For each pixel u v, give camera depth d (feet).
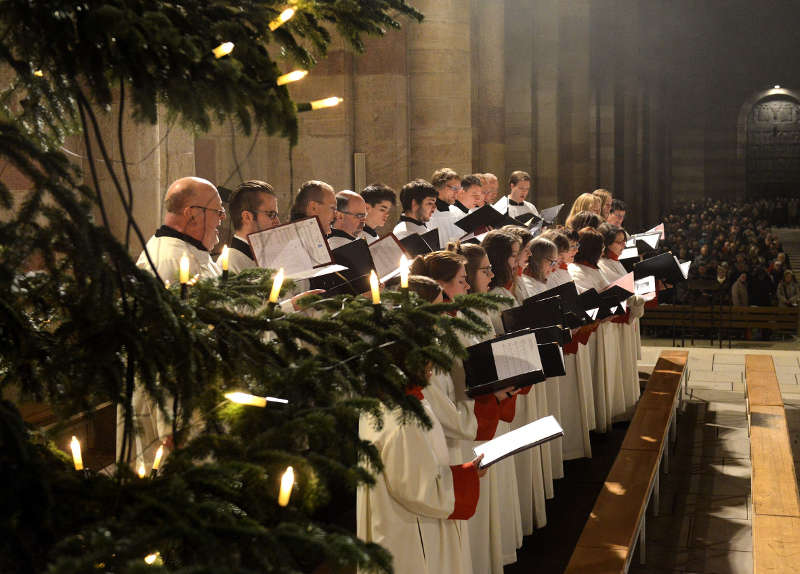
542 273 21.75
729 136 151.74
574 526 19.27
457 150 35.94
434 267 13.85
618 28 98.43
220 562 5.34
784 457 22.54
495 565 15.48
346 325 7.77
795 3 147.13
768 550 16.62
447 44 35.45
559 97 73.56
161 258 13.01
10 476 5.42
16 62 6.48
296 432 6.57
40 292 6.79
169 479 6.16
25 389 7.01
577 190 73.67
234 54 7.05
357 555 5.66
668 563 19.95
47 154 5.89
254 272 8.61
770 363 33.76
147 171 19.34
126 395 6.42
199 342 6.87
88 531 5.41
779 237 135.23
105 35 6.13
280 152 32.07
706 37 150.41
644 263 27.43
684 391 35.73
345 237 19.70
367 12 8.18
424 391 12.80
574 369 23.97
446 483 11.91
